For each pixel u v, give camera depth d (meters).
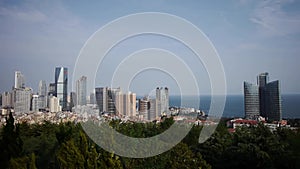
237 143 26.72
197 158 19.44
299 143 22.67
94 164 13.37
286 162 22.56
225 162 25.02
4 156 16.58
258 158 23.38
